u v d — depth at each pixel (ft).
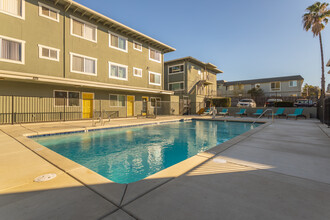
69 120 39.91
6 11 32.99
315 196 7.07
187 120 54.44
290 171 9.89
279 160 11.91
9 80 33.81
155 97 68.28
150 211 5.98
